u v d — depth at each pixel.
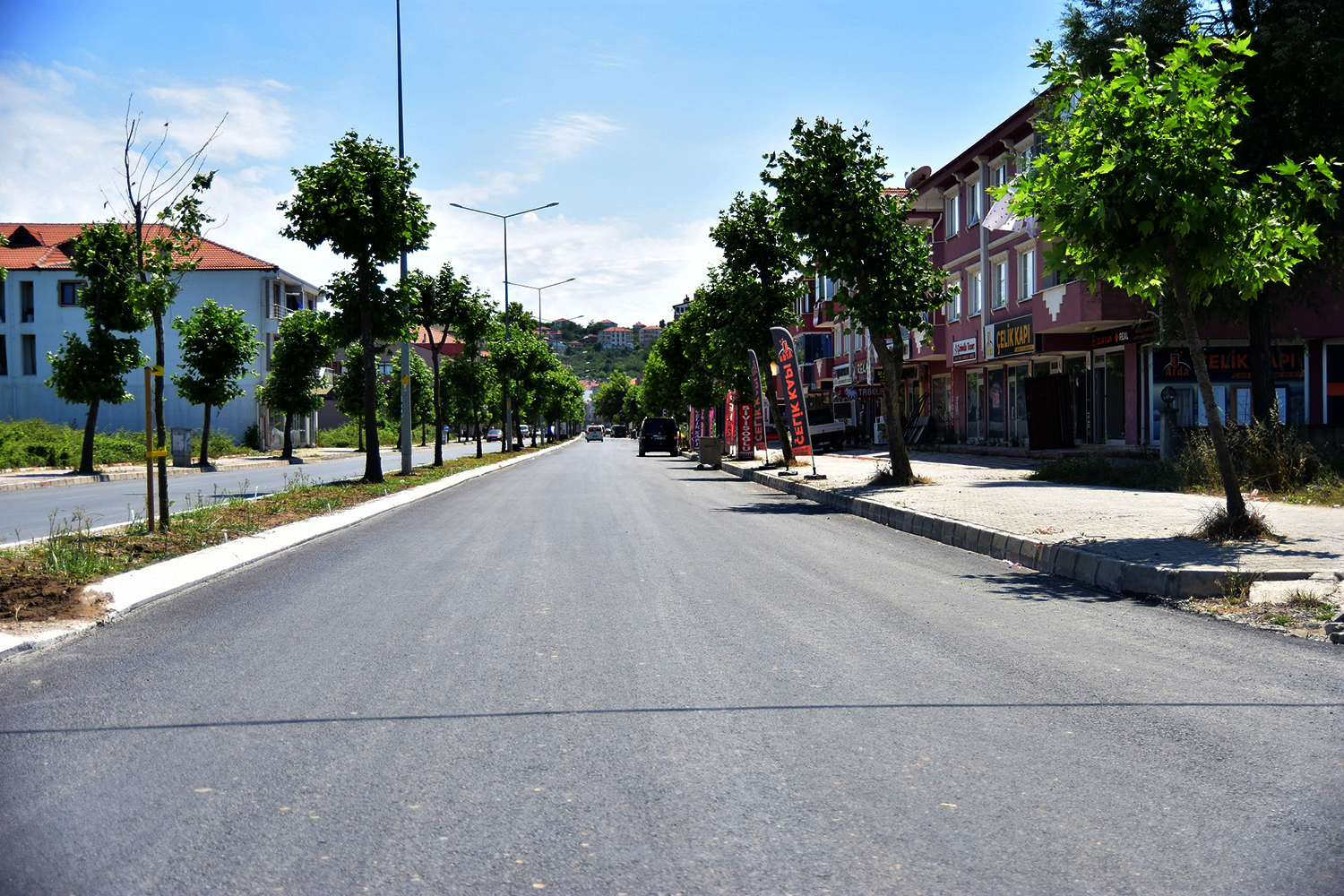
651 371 86.56
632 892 2.83
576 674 5.33
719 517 14.98
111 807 3.48
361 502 17.56
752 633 6.36
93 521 14.45
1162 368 23.83
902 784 3.64
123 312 30.98
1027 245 28.83
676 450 56.12
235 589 8.44
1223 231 9.09
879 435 45.56
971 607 7.29
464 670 5.43
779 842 3.15
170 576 8.65
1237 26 17.17
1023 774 3.73
